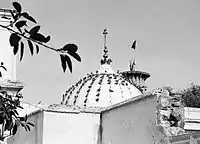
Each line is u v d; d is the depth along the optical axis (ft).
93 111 59.77
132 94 102.47
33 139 62.13
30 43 11.66
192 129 70.03
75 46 11.71
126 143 51.06
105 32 116.88
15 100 15.20
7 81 79.87
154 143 43.45
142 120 46.78
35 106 77.00
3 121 14.33
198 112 78.28
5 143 74.74
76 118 59.36
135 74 150.00
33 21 11.62
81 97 101.71
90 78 109.19
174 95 43.83
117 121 54.13
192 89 135.74
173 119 42.70
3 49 85.15
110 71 111.04
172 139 40.68
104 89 102.37
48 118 58.23
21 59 11.69
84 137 59.06
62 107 60.70
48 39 11.69
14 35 11.59
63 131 58.49
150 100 44.83
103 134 58.85
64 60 11.74
